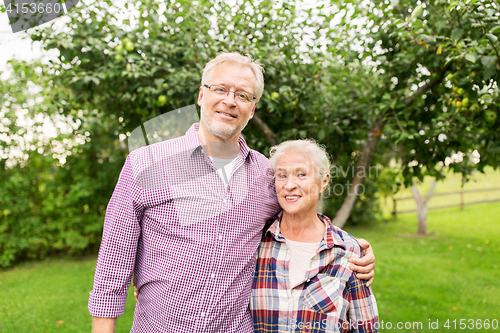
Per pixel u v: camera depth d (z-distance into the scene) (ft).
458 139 8.29
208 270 4.41
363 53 8.77
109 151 19.30
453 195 45.44
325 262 4.65
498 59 6.27
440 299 13.48
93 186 19.02
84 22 8.93
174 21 9.10
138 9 8.70
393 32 7.78
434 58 7.50
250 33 9.17
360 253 4.81
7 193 18.51
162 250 4.46
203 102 4.98
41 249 20.53
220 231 4.49
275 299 4.66
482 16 6.32
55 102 11.39
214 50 8.48
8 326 11.68
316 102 9.27
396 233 28.09
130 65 8.50
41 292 14.94
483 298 13.55
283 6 8.73
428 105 8.67
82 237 19.38
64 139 17.90
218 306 4.41
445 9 6.89
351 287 4.64
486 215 34.68
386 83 8.66
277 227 4.99
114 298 4.45
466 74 7.16
